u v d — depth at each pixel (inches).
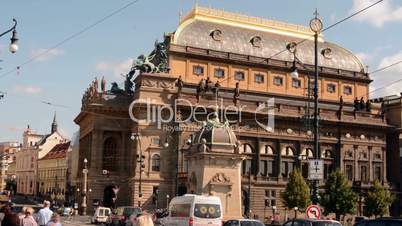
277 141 5098.4
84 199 4702.3
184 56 5059.1
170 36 5078.7
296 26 5772.6
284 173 5123.0
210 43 5226.4
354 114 5502.0
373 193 5022.1
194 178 2426.2
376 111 5831.7
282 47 5546.3
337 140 5378.9
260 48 5423.2
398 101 5772.6
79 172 5403.5
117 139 4911.4
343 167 5374.0
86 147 5246.1
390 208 5610.2
